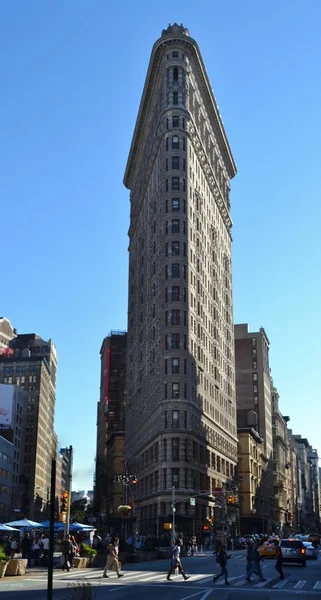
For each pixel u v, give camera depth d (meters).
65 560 41.28
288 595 27.66
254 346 181.75
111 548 37.31
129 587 30.61
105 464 192.75
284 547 50.91
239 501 131.12
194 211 109.88
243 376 179.75
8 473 156.00
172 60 112.94
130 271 146.62
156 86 119.88
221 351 124.94
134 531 108.56
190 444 93.44
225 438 121.75
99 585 30.95
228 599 25.61
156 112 119.38
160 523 89.31
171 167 106.44
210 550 88.75
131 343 137.50
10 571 37.06
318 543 87.25
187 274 101.38
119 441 165.25
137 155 143.50
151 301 111.62
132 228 146.50
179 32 115.25
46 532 61.59
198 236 111.00
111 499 164.25
